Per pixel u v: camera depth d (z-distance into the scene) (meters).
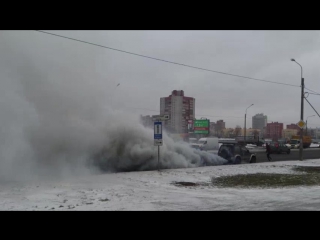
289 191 11.46
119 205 8.52
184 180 13.85
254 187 12.39
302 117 26.78
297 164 23.02
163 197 9.80
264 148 56.97
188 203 8.96
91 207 8.20
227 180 14.26
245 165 21.53
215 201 9.32
